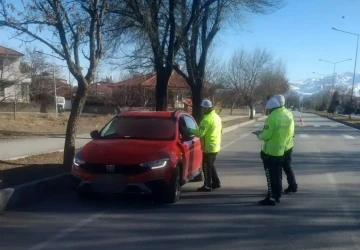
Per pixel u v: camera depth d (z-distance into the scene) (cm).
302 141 2380
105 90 5166
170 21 1563
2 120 3005
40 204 833
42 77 4931
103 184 795
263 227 697
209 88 3734
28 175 987
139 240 625
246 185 1058
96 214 766
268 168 847
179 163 866
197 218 748
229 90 5772
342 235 659
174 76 3978
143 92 3716
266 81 6500
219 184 1016
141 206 827
